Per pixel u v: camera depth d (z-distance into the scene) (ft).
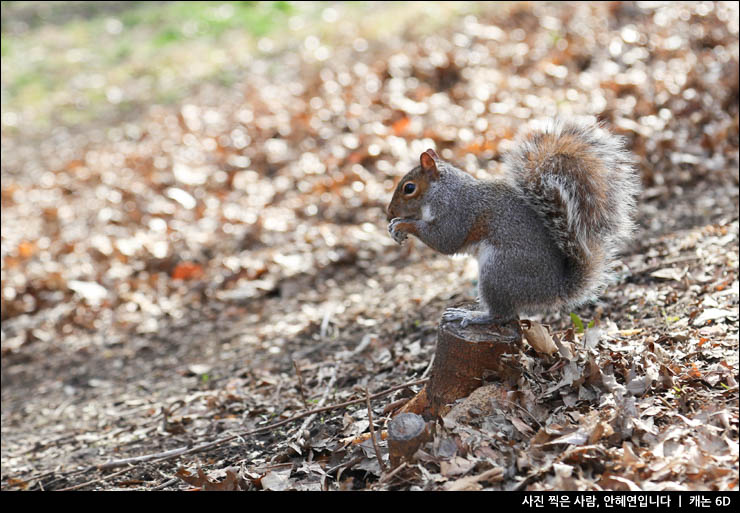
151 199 52.60
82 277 45.32
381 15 75.31
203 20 87.20
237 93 68.80
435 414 20.84
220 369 33.19
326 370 29.27
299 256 41.68
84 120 72.74
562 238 19.75
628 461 17.42
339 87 59.52
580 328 23.38
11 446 31.12
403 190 21.22
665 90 45.14
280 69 70.74
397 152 48.24
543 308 20.15
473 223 20.25
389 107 54.13
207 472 23.09
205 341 36.73
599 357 21.43
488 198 20.24
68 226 52.16
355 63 64.59
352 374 28.37
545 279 19.72
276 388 29.35
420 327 30.53
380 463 19.48
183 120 64.49
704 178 38.04
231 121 61.26
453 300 32.14
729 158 38.70
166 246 46.19
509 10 65.67
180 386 32.78
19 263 48.14
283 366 31.30
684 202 36.06
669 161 39.42
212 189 52.24
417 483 18.44
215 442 24.85
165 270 44.86
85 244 48.91
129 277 44.70
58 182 59.93
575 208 19.29
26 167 66.03
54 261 47.93
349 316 34.40
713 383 20.45
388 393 24.25
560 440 18.16
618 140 20.18
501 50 58.59
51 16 97.14
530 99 49.70
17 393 36.47
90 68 82.53
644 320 25.88
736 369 21.06
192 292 41.70
